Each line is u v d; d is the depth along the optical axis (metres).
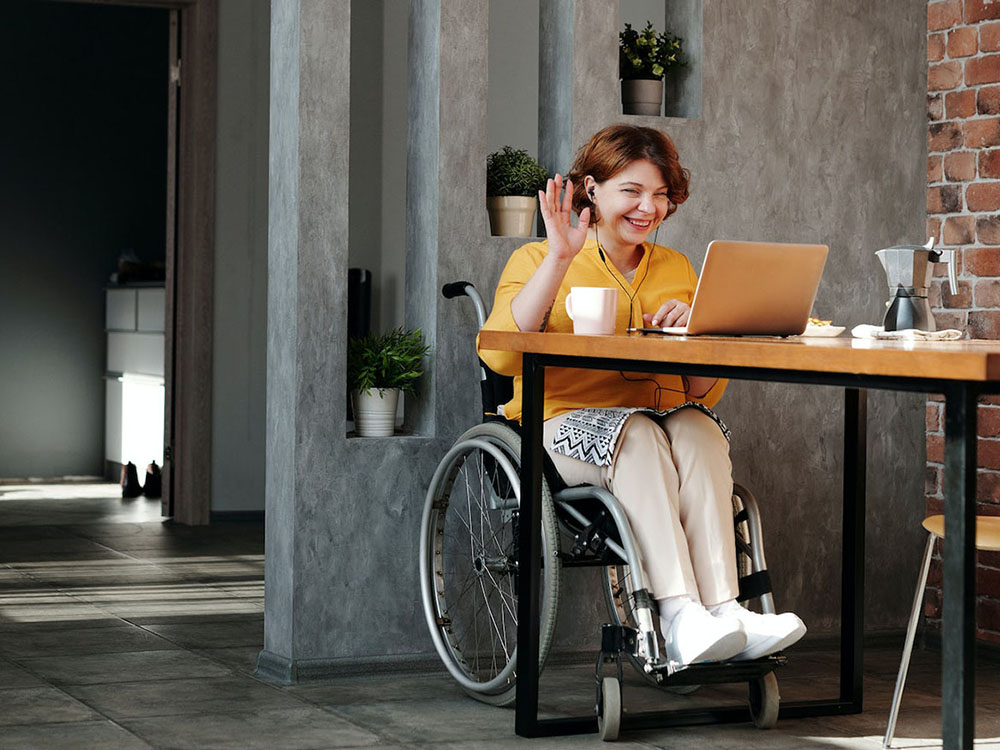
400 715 3.18
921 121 4.23
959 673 2.02
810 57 4.09
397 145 7.52
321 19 3.49
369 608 3.59
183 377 6.86
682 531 2.95
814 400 4.12
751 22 4.02
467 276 3.69
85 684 3.43
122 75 9.27
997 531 2.89
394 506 3.61
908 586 4.25
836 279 4.14
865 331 3.13
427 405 3.69
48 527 6.60
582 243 3.09
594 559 3.11
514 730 3.06
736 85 4.01
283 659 3.53
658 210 3.30
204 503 6.84
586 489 2.98
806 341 2.76
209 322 6.84
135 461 8.54
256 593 4.87
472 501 3.67
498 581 3.61
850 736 3.07
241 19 6.87
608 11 3.83
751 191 4.04
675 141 3.94
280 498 3.58
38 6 9.05
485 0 3.69
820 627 4.14
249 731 3.00
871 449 4.20
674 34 4.07
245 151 6.90
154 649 3.88
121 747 2.84
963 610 2.02
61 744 2.85
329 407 3.54
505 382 3.42
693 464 3.02
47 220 9.08
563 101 3.84
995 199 4.01
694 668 2.82
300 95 3.48
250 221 6.92
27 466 9.02
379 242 7.54
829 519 4.15
